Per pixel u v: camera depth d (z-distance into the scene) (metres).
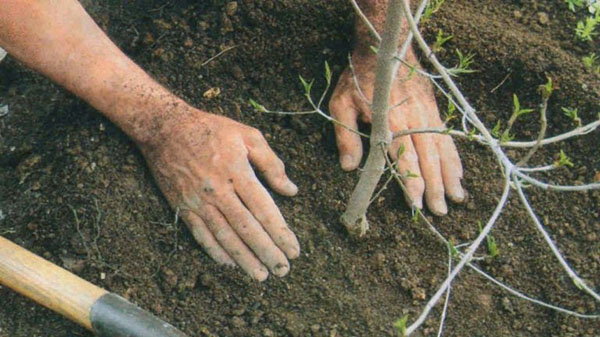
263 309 1.43
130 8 1.62
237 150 1.43
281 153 1.51
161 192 1.47
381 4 1.51
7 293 1.44
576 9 1.64
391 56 1.25
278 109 1.53
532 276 1.47
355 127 1.48
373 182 1.38
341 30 1.56
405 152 1.45
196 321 1.42
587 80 1.55
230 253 1.43
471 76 1.56
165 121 1.43
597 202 1.50
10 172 1.52
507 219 1.49
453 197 1.48
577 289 1.45
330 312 1.43
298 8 1.57
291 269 1.44
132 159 1.48
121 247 1.45
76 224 1.46
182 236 1.45
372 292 1.44
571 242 1.49
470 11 1.63
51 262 1.41
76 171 1.48
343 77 1.51
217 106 1.53
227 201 1.42
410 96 1.47
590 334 1.43
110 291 1.42
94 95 1.42
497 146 1.15
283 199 1.48
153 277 1.44
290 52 1.56
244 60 1.56
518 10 1.64
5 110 1.56
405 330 1.10
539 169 1.19
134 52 1.58
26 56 1.40
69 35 1.40
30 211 1.48
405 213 1.48
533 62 1.56
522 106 1.55
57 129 1.53
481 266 1.47
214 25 1.58
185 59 1.56
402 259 1.46
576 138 1.53
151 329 1.32
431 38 1.56
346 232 1.47
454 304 1.44
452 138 1.52
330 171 1.50
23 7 1.37
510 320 1.44
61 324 1.42
